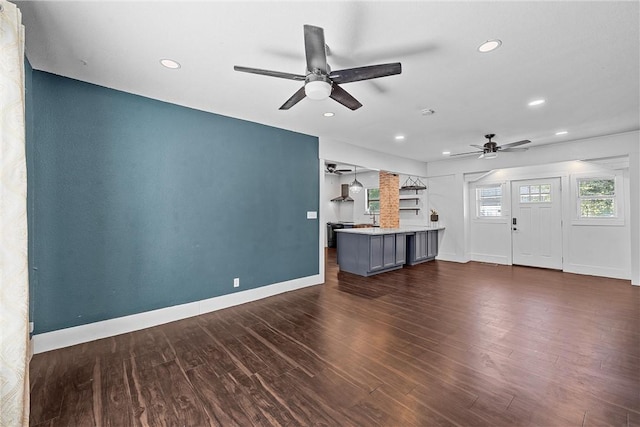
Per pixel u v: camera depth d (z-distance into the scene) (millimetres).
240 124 3914
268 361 2406
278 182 4340
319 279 4918
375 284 4906
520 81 2773
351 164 5547
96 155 2848
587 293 4309
